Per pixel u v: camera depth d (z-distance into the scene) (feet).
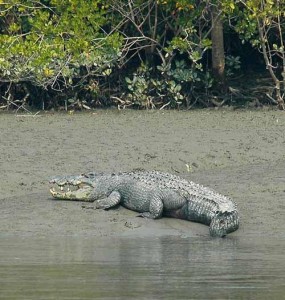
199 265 110.32
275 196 149.69
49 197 150.71
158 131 197.57
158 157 175.42
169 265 110.22
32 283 99.81
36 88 245.65
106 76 247.09
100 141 186.91
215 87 247.50
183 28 238.48
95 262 112.06
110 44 231.91
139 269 107.86
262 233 134.10
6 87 245.65
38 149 179.52
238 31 236.84
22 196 151.74
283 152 181.68
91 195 147.95
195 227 138.62
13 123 211.20
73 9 229.04
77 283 99.71
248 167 171.32
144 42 251.19
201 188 142.61
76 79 245.45
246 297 92.79
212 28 240.32
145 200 143.43
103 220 139.64
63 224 137.08
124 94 246.47
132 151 178.81
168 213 143.43
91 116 224.33
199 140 188.44
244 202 146.82
